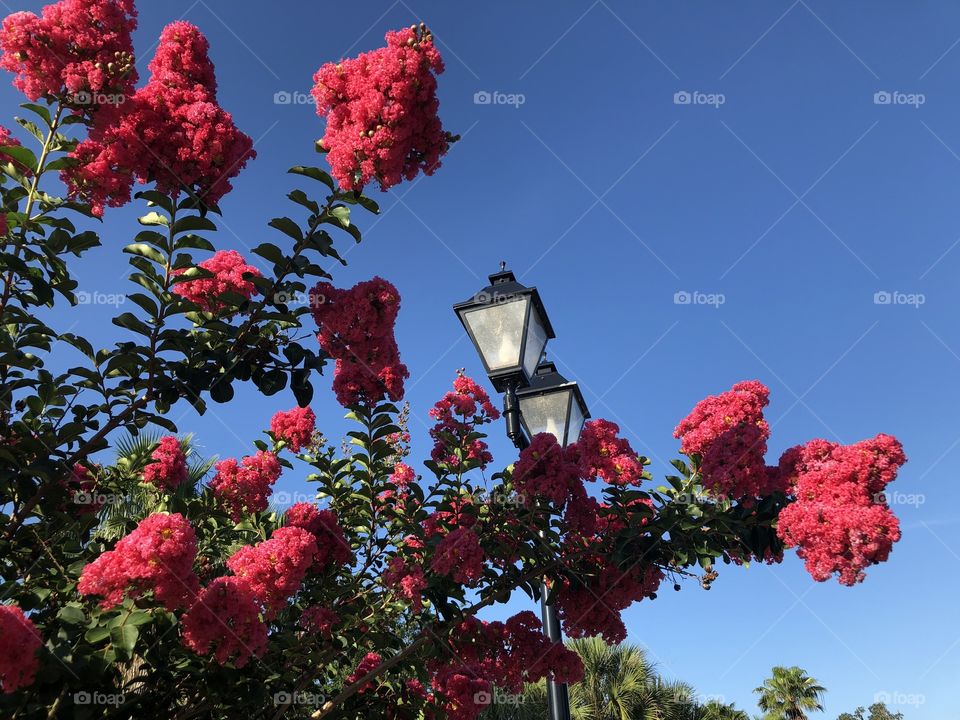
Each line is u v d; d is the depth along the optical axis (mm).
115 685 3633
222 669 3658
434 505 4793
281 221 3613
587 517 4605
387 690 5094
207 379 3818
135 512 5555
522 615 5078
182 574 3119
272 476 4586
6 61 3260
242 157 3609
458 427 5215
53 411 3988
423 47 3377
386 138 3375
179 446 5059
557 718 4895
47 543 3883
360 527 5281
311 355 4012
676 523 4367
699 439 4562
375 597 4867
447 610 4656
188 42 3660
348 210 3635
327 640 4555
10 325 3941
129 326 3709
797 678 27859
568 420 5652
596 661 16281
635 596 4789
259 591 3473
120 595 3068
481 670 5277
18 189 3416
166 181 3582
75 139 3422
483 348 5457
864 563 3773
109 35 3311
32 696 3180
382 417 4703
